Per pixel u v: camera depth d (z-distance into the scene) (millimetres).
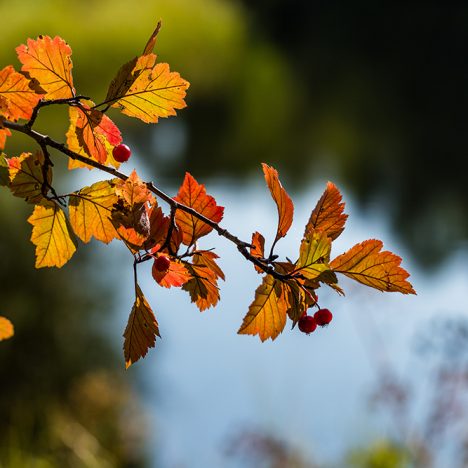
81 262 9156
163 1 28141
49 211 1645
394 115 31391
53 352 8633
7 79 1577
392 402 6527
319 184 23719
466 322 6027
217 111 29141
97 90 24516
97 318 9172
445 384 6191
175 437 8594
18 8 25656
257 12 40906
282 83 33594
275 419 7312
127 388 8484
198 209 1702
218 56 30016
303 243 1561
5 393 8234
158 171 23203
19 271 8680
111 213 1632
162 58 27859
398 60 37875
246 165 25375
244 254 1630
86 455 7434
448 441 6348
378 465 6391
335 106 32094
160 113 1681
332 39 40531
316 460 6938
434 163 26672
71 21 25500
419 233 19938
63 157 10734
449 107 32156
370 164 26234
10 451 7043
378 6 40469
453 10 39031
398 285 1590
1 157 1614
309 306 1573
